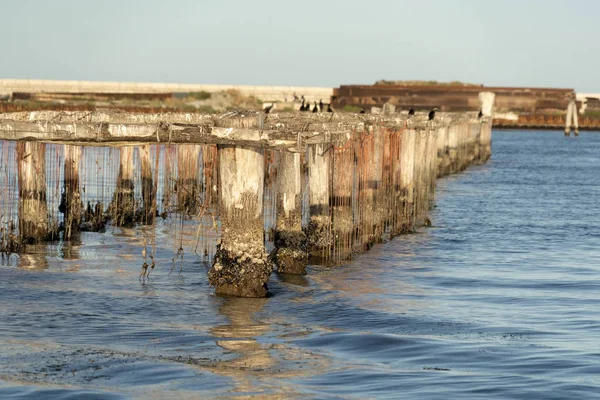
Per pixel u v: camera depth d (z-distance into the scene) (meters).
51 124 19.73
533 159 83.00
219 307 20.36
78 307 20.19
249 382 15.09
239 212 20.75
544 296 22.66
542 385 14.98
